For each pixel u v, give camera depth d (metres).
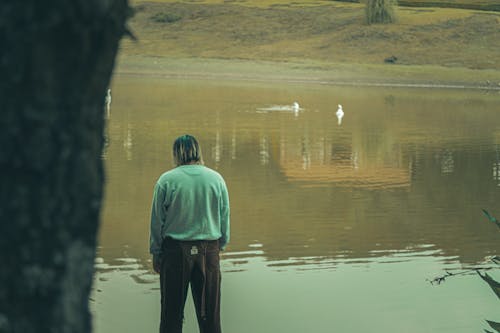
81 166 1.42
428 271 8.21
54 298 1.41
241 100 35.62
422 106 35.97
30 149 1.36
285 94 40.97
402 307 6.87
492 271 8.20
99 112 1.46
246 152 18.55
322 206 12.16
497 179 15.36
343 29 76.62
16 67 1.34
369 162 17.61
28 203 1.38
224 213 5.06
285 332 6.13
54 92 1.38
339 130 24.53
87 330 1.47
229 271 8.20
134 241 9.45
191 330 6.20
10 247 1.38
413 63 66.94
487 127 26.84
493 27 75.00
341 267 8.38
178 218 4.92
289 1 88.38
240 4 86.19
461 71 62.34
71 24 1.36
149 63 62.19
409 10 82.88
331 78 57.78
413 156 18.75
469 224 10.88
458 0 89.00
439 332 6.12
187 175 4.95
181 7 83.88
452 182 14.91
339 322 6.39
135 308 6.70
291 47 72.31
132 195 12.58
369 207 12.16
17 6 1.33
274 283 7.68
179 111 29.28
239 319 6.50
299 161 17.38
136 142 19.66
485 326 6.32
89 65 1.41
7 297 1.38
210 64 62.97
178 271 4.94
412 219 11.23
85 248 1.45
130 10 1.47
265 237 9.88
